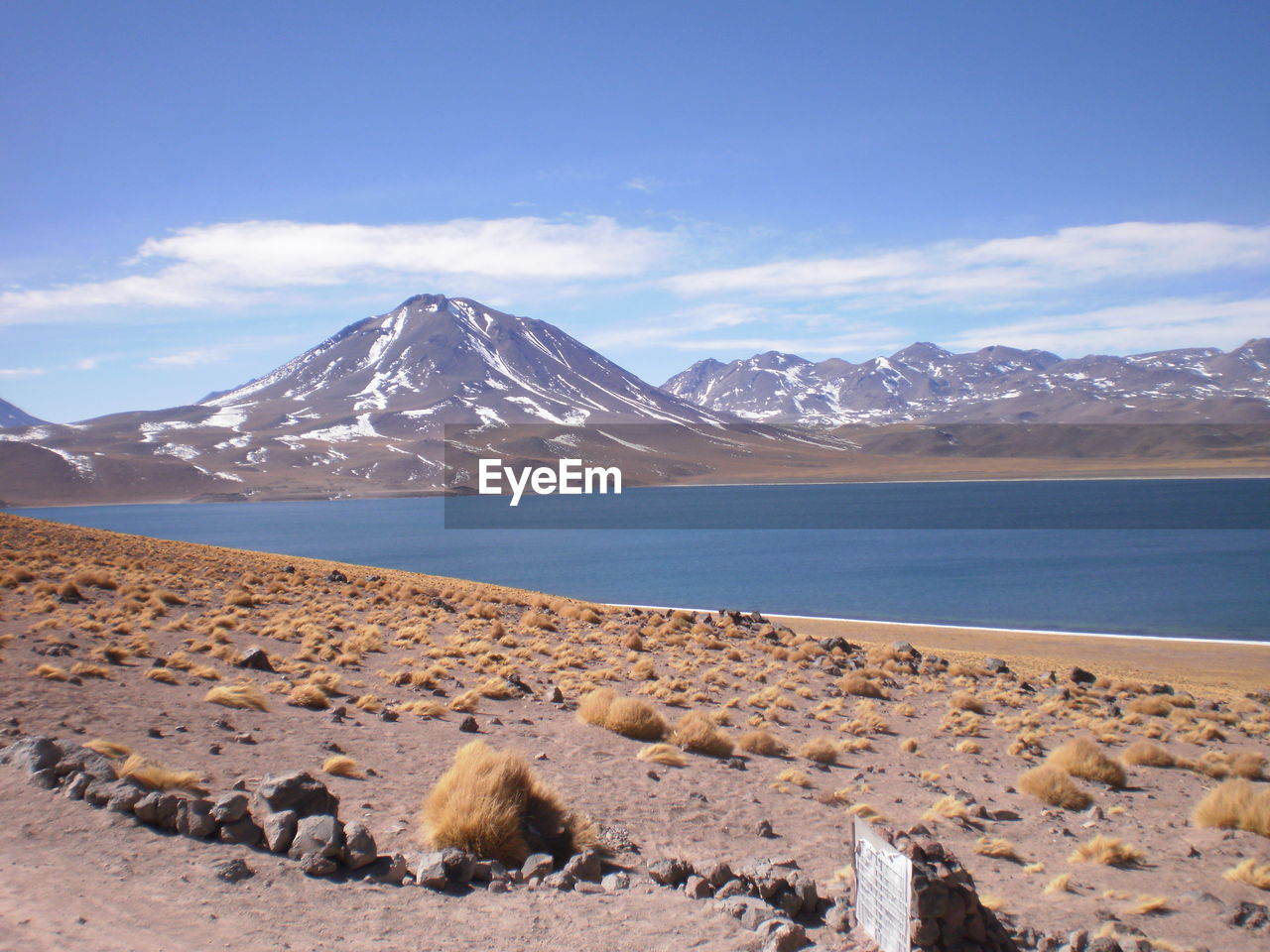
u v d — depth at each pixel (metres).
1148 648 58.19
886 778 17.70
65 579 32.41
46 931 6.42
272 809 9.13
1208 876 12.88
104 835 8.48
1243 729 28.28
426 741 15.61
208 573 44.41
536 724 18.41
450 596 47.69
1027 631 65.88
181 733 13.44
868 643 53.91
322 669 20.89
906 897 7.38
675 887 9.48
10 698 13.98
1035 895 11.52
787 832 13.07
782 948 7.37
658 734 18.55
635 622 44.22
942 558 147.25
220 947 6.49
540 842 10.27
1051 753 21.39
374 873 8.62
